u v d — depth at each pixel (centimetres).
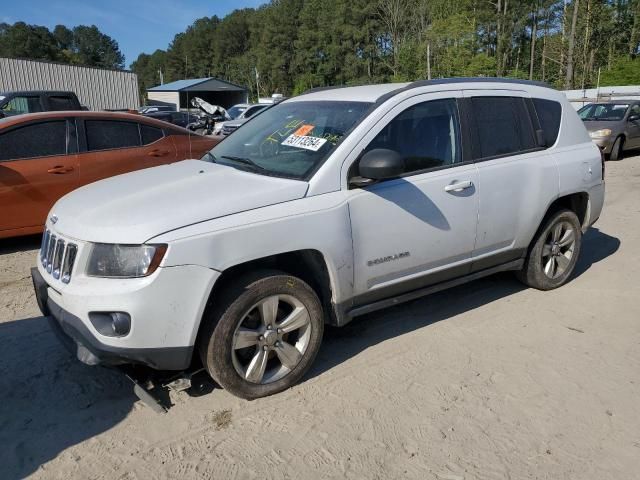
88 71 2752
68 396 341
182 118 2273
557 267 505
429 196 381
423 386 349
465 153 410
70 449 293
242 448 292
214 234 297
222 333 310
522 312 460
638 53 5069
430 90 397
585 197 511
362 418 317
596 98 2258
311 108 408
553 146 475
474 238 416
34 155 626
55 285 311
